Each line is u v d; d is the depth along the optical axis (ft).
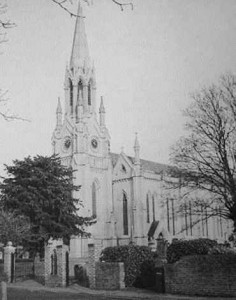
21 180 173.06
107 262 104.99
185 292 89.25
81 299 81.97
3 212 165.37
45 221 168.96
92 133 342.44
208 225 352.28
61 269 111.55
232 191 102.83
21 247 168.86
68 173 186.19
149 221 324.19
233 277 83.51
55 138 349.41
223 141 108.47
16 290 98.99
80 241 287.28
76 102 349.61
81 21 370.53
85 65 360.07
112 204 335.47
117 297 85.40
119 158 341.82
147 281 100.53
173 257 102.42
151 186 331.36
